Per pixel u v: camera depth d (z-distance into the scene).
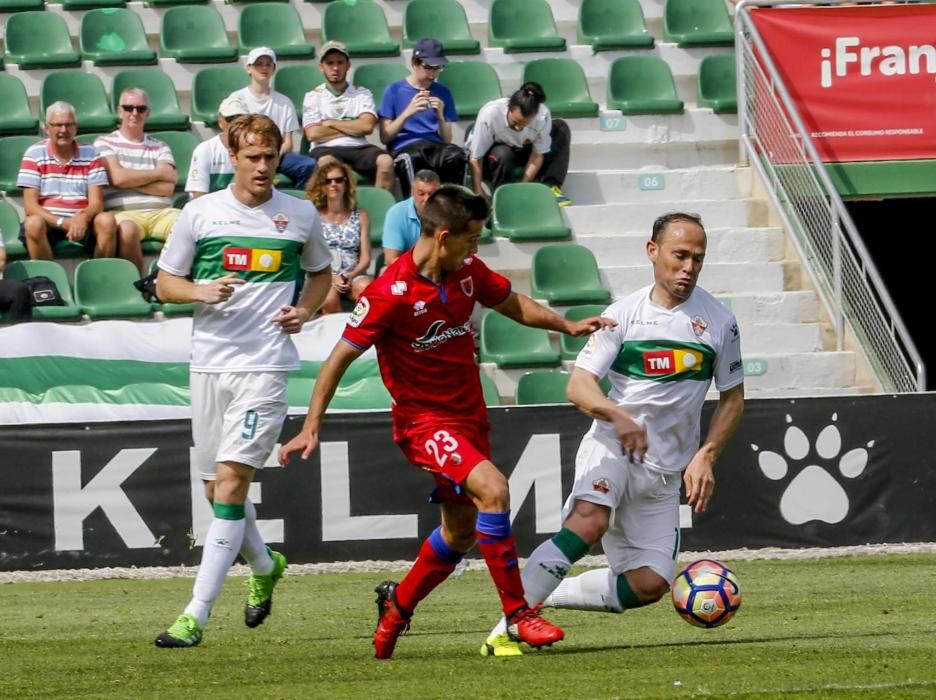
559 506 32.00
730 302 42.59
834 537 32.81
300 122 47.09
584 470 17.56
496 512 16.22
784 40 45.62
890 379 40.41
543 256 42.41
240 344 19.48
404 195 43.47
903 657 16.08
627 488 17.53
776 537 32.66
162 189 42.78
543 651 17.34
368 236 39.94
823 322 42.72
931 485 33.12
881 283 40.47
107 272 40.47
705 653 16.77
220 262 19.45
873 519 32.94
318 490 31.73
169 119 46.50
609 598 17.88
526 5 50.94
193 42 49.88
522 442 31.98
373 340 16.38
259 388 19.39
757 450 32.62
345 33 50.03
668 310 17.44
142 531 31.38
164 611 24.14
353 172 40.00
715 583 17.88
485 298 16.89
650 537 17.73
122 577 30.50
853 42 45.38
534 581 17.16
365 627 21.22
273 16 50.19
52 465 31.20
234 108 40.62
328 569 31.11
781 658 16.16
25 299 38.34
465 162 43.34
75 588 28.39
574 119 47.59
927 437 33.12
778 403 32.72
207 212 19.48
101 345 36.44
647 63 49.00
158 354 36.66
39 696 14.36
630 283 43.25
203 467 20.09
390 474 31.92
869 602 23.12
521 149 44.44
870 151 45.34
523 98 42.97
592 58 49.88
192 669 16.28
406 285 16.27
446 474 16.45
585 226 44.72
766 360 41.09
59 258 41.72
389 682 14.74
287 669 16.09
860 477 32.94
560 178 45.16
